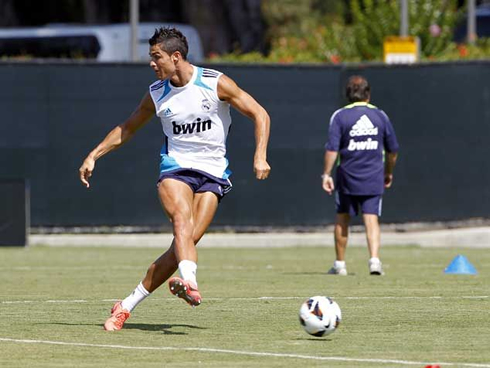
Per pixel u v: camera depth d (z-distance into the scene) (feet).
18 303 113.50
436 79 212.84
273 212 211.00
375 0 306.96
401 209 213.46
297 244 209.87
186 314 103.14
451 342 85.71
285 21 474.08
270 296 119.03
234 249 202.90
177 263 92.02
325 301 87.61
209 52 409.90
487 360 77.30
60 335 90.07
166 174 89.92
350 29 289.74
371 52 281.95
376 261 144.25
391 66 210.59
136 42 256.52
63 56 352.69
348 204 145.48
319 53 282.36
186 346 84.02
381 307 107.96
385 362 76.38
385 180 148.36
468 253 190.90
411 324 95.91
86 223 208.95
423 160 213.25
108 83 207.31
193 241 89.04
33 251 196.13
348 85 145.59
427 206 214.07
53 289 129.39
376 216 144.97
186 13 415.23
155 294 122.21
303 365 75.25
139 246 207.62
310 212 211.20
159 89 90.38
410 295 119.03
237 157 209.26
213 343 85.56
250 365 75.36
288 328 93.61
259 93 207.82
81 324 96.78
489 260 174.40
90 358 78.69
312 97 208.95
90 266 165.99
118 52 350.02
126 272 155.02
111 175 208.74
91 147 207.51
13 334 90.68
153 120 208.44
